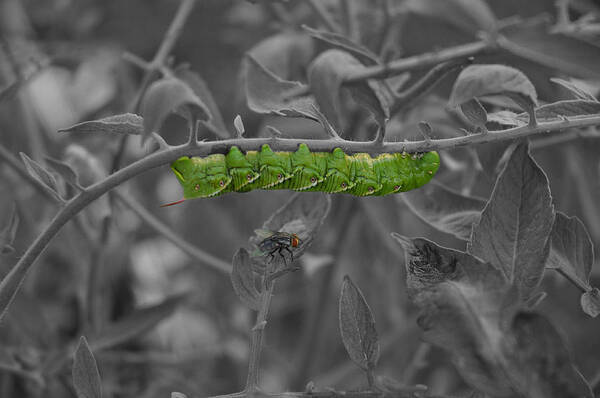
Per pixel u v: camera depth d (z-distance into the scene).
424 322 0.53
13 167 0.65
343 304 0.56
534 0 0.84
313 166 0.59
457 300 0.53
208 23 0.92
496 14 0.85
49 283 0.76
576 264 0.57
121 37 0.90
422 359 0.68
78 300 0.71
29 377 0.64
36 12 0.91
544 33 0.66
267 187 0.59
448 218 0.59
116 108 0.80
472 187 0.68
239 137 0.55
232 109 0.82
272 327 0.89
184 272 0.82
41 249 0.55
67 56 0.74
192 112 0.53
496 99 0.62
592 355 0.75
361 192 0.60
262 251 0.58
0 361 0.64
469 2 0.70
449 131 0.68
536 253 0.55
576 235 0.57
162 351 0.75
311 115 0.56
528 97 0.53
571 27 0.64
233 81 0.87
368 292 0.84
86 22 0.89
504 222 0.55
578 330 0.75
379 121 0.55
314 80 0.59
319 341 0.73
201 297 0.78
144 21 0.93
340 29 0.69
